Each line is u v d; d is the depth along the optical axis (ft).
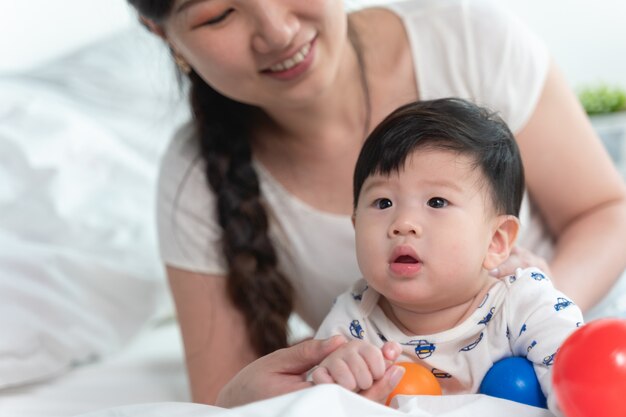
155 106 6.30
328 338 2.82
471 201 2.79
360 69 3.99
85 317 4.71
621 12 7.88
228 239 4.01
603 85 7.81
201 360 4.08
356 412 2.30
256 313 3.96
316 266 4.09
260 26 3.28
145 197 5.59
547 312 2.77
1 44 6.96
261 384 2.79
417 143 2.83
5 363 4.30
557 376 2.31
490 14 4.13
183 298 4.20
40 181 5.17
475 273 2.80
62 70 6.50
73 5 7.29
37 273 4.66
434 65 4.10
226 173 4.08
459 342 2.86
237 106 4.16
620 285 4.14
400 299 2.76
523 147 4.05
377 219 2.82
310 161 4.06
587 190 4.07
